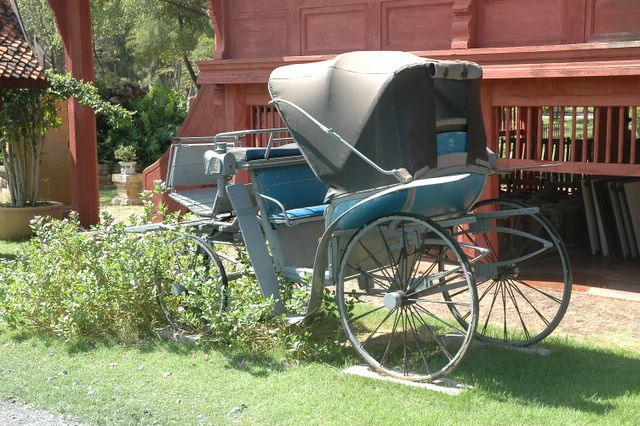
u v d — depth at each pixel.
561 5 9.12
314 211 6.99
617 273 9.80
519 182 13.01
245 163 6.93
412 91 5.83
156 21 27.72
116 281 7.50
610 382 5.93
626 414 5.28
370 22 10.81
